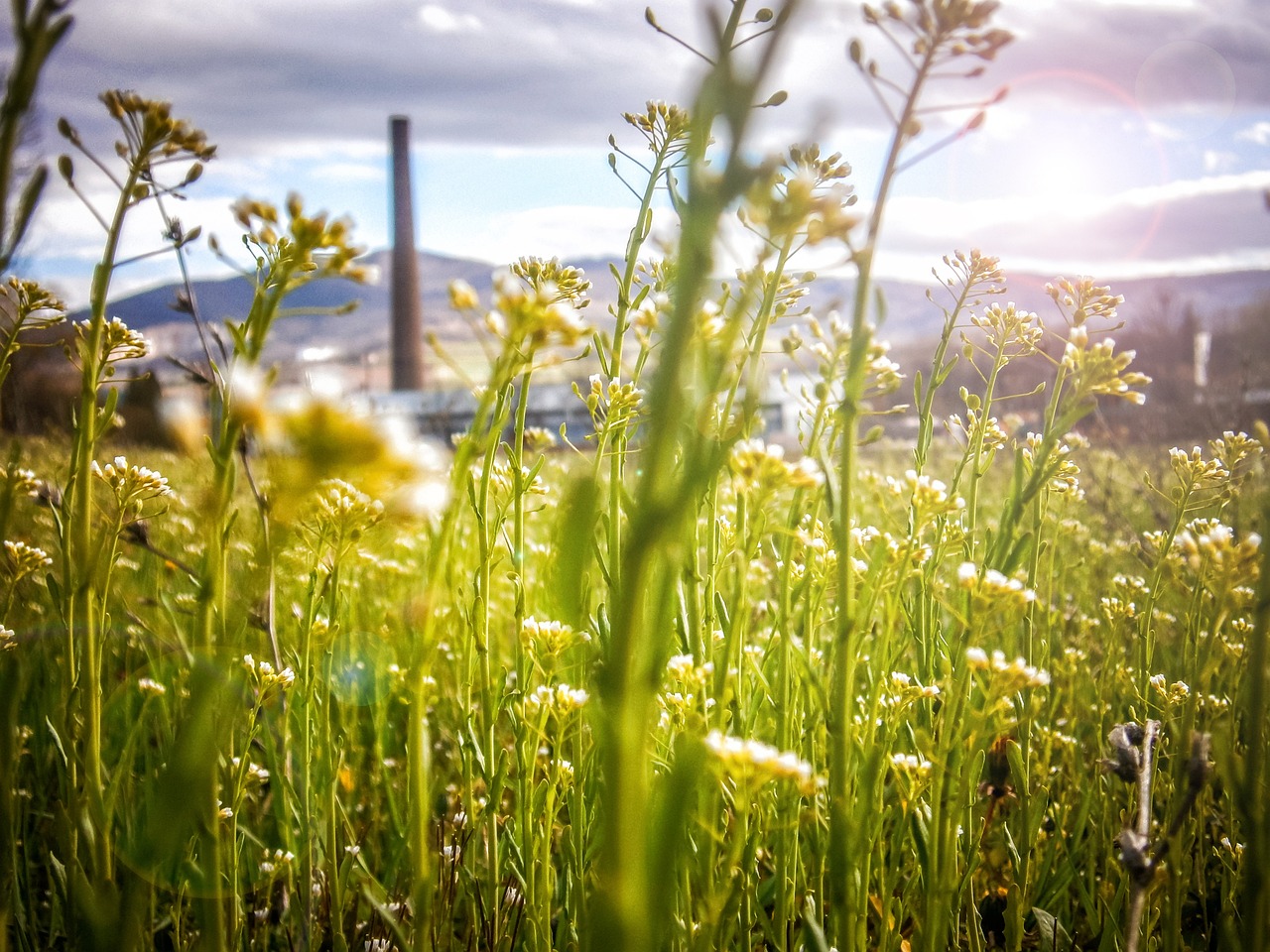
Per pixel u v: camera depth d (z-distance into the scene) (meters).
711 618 2.10
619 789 0.76
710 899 1.41
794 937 1.90
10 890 2.02
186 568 2.04
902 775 1.84
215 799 1.20
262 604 1.88
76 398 1.67
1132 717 2.60
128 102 1.33
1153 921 1.98
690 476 0.75
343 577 2.88
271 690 2.00
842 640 1.31
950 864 1.58
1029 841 2.17
